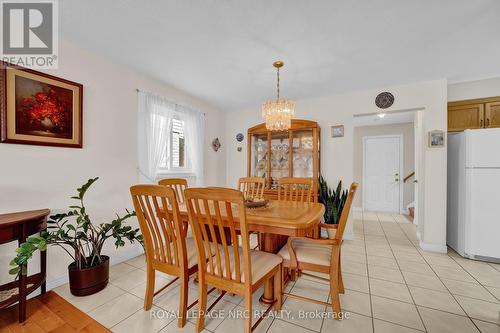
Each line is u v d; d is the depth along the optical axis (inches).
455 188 107.3
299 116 141.1
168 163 122.2
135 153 100.8
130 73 98.8
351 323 57.4
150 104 106.3
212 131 156.9
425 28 68.7
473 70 98.2
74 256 78.7
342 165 129.8
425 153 110.1
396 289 73.5
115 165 92.6
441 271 86.4
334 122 132.0
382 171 209.3
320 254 61.6
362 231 142.5
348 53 84.0
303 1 57.8
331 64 92.9
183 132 131.3
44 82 71.3
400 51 82.4
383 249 110.7
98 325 56.9
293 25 67.7
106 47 81.5
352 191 56.2
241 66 95.3
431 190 108.9
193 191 49.5
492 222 93.3
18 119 65.8
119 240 71.7
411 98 113.2
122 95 95.5
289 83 114.2
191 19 65.7
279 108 85.8
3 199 63.4
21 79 66.6
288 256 62.9
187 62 92.4
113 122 92.0
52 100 73.1
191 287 75.7
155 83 111.2
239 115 166.6
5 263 65.0
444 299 67.8
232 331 54.9
